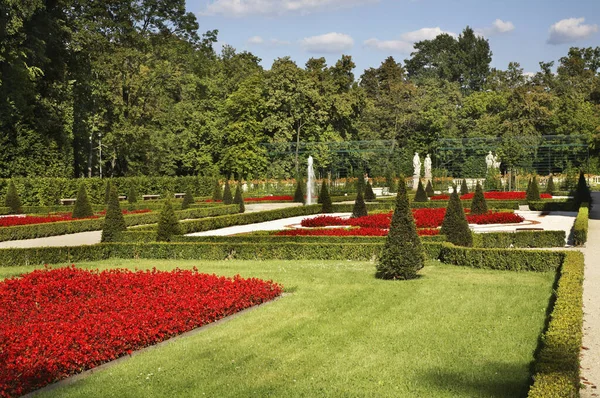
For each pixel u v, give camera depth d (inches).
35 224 1022.4
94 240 973.8
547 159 2458.2
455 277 585.6
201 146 2428.6
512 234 776.3
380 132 2807.6
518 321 409.7
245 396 280.5
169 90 2295.8
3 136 1626.5
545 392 232.1
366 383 296.0
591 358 324.5
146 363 328.2
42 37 1679.4
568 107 2765.7
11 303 445.7
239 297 450.3
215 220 1102.4
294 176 2420.0
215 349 352.8
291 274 608.4
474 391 283.3
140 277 516.7
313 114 2541.8
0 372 285.9
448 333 382.3
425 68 3907.5
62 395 281.4
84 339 329.1
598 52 3577.8
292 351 348.8
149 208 1547.7
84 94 1902.1
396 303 470.6
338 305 464.1
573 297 405.1
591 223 1045.2
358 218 1101.7
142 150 2149.4
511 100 2755.9
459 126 2878.9
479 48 3809.1
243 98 2470.5
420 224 1000.2
